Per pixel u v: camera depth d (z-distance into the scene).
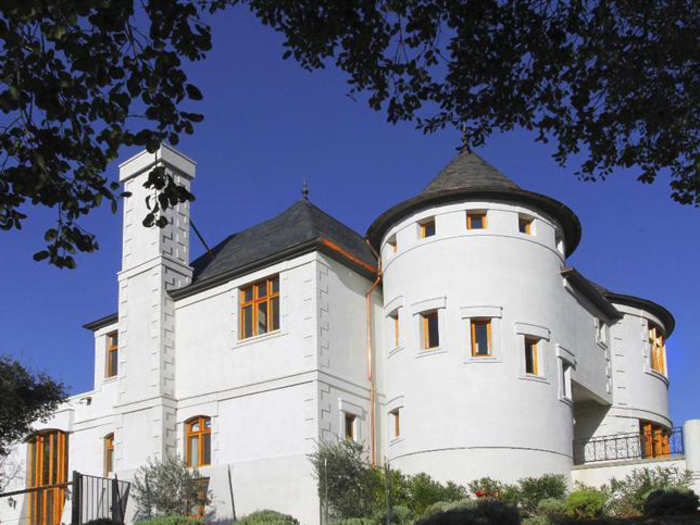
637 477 24.73
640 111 13.88
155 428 30.05
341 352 28.69
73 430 34.19
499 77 13.88
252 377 28.95
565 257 31.52
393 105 13.98
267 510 25.25
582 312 32.00
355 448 26.16
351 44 13.35
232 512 27.62
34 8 9.42
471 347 27.33
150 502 27.33
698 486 23.62
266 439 27.89
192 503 27.69
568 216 30.08
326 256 29.12
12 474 34.97
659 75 13.83
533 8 13.38
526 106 14.22
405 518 22.48
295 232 31.02
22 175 10.53
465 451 26.19
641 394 34.69
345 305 29.45
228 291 30.66
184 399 30.62
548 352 28.16
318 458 25.53
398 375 28.53
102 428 33.06
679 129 14.02
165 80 10.43
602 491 24.72
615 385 34.16
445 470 26.23
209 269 32.91
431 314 28.39
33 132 10.48
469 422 26.42
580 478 26.95
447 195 28.56
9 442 26.50
